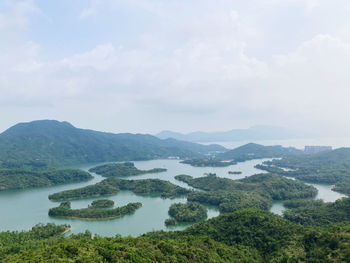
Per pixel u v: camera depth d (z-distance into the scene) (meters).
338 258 138.00
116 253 129.62
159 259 134.00
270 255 164.50
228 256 159.00
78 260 118.94
